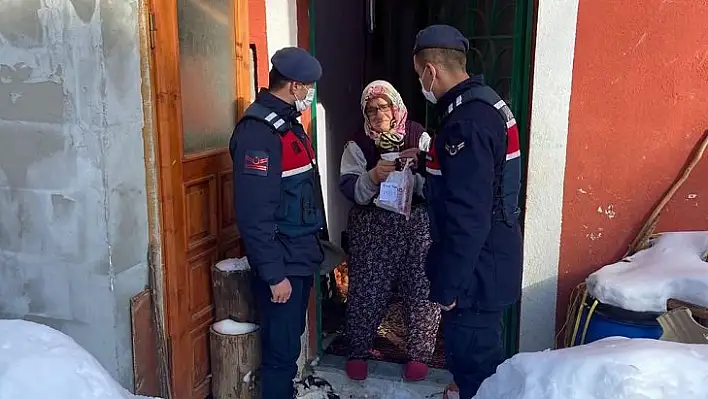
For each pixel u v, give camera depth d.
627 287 2.44
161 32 2.37
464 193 2.16
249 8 3.03
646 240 2.75
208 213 2.81
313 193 2.67
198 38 2.69
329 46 3.98
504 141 2.25
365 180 3.00
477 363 2.44
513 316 3.04
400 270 3.17
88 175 2.24
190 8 2.62
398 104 2.98
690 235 2.69
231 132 3.00
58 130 2.25
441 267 2.26
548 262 2.89
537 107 2.78
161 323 2.51
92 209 2.26
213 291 2.85
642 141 2.72
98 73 2.15
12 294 2.47
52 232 2.35
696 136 2.67
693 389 1.27
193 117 2.69
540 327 2.96
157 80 2.38
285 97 2.54
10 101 2.30
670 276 2.46
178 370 2.62
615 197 2.78
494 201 2.32
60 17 2.16
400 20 4.96
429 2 4.01
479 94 2.25
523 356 1.51
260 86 3.12
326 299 4.04
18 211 2.38
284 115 2.51
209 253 2.83
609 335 2.49
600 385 1.30
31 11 2.20
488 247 2.34
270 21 3.11
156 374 2.54
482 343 2.43
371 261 3.15
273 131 2.46
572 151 2.79
